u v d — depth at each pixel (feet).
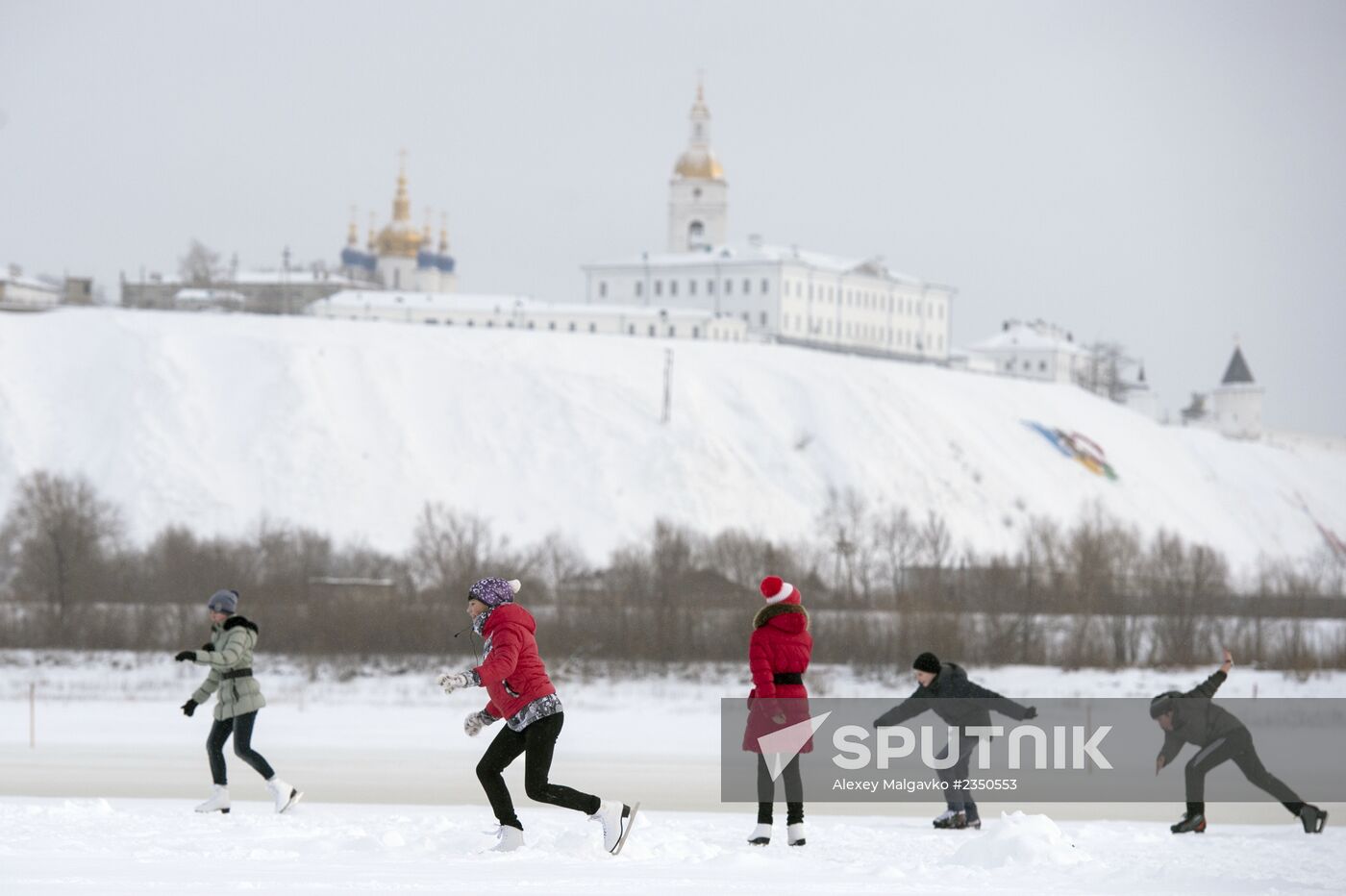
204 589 353.10
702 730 186.50
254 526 512.63
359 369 643.45
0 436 585.63
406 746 157.69
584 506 563.89
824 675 260.01
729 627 279.08
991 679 261.03
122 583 355.15
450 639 281.74
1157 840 73.05
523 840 64.44
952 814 77.56
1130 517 652.07
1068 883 58.13
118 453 573.33
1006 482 639.35
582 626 279.90
